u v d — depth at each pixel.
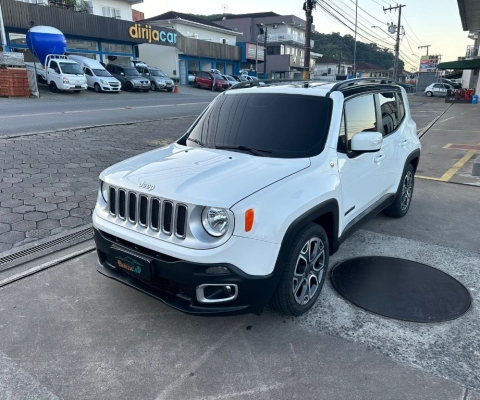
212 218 2.60
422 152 10.23
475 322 3.10
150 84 30.02
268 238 2.66
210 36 48.22
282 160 3.21
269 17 68.19
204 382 2.52
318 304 3.35
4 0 24.59
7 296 3.43
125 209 2.97
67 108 16.19
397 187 4.98
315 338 2.94
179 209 2.67
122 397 2.40
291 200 2.82
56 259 4.07
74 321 3.12
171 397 2.40
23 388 2.45
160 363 2.69
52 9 27.53
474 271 3.92
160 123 12.68
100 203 3.28
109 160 7.84
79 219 5.04
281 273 2.82
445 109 24.34
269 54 64.81
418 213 5.61
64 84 22.91
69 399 2.38
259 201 2.66
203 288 2.68
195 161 3.19
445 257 4.23
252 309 2.76
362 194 3.94
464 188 6.90
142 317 3.19
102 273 3.21
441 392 2.43
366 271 3.90
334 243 3.48
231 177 2.84
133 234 2.88
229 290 2.70
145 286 2.95
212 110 4.14
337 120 3.53
